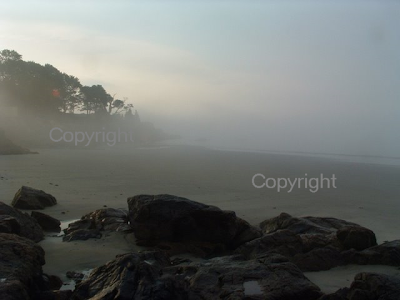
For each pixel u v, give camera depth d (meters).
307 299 7.97
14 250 8.70
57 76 89.62
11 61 82.31
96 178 27.66
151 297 7.69
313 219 14.78
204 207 13.31
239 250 12.17
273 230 14.40
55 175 28.52
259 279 8.27
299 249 11.77
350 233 12.03
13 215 12.66
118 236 13.68
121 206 18.62
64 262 11.12
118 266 8.62
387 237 14.73
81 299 8.12
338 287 9.47
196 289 8.16
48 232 14.32
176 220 13.03
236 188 25.22
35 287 8.44
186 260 10.73
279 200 21.67
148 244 13.03
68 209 17.83
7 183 24.02
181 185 25.69
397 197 23.38
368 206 20.48
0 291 7.04
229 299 7.57
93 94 104.88
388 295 7.55
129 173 31.22
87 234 13.60
